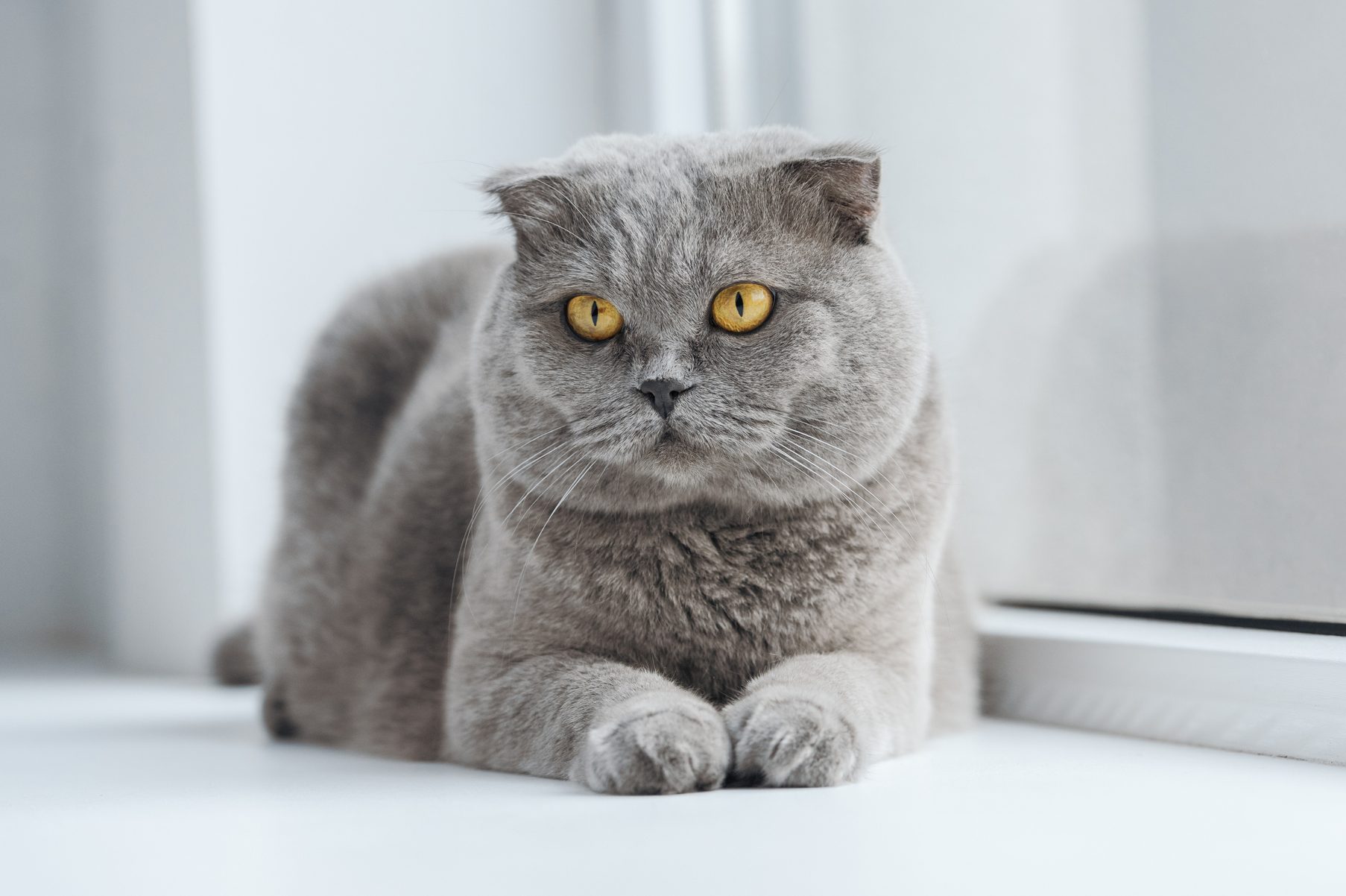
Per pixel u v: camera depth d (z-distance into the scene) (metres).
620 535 0.65
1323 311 0.74
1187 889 0.51
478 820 0.58
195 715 0.84
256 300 0.96
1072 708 0.74
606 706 0.62
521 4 1.02
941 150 0.91
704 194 0.63
